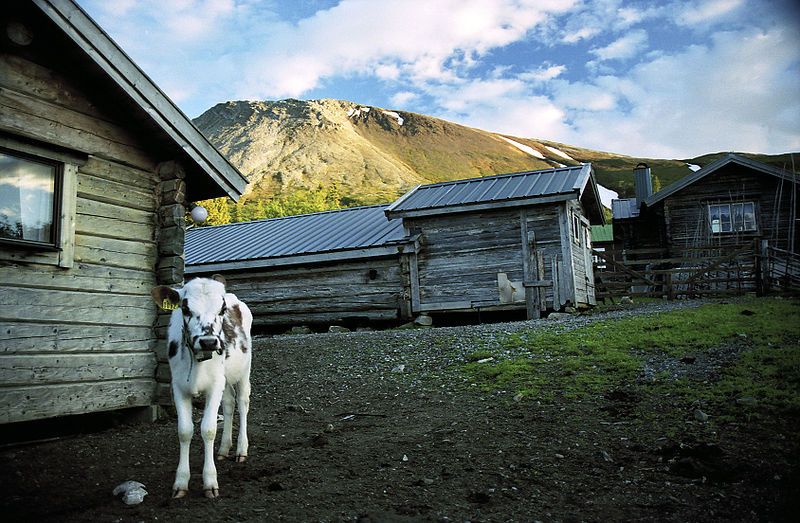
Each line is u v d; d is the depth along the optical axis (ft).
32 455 20.30
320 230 67.41
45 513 15.38
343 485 17.39
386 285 56.80
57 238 23.25
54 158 23.27
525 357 31.81
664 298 70.18
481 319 56.80
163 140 27.07
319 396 29.19
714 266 57.77
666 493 16.15
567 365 29.30
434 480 17.65
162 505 15.84
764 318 36.24
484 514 15.21
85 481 17.89
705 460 17.89
